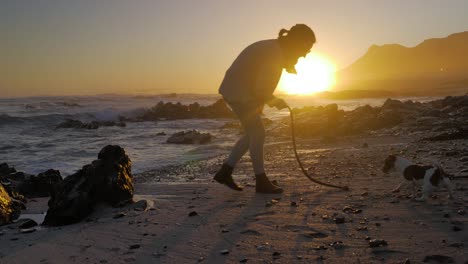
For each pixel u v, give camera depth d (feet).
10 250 12.93
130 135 73.36
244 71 17.51
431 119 56.49
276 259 10.61
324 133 53.98
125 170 19.54
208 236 12.89
